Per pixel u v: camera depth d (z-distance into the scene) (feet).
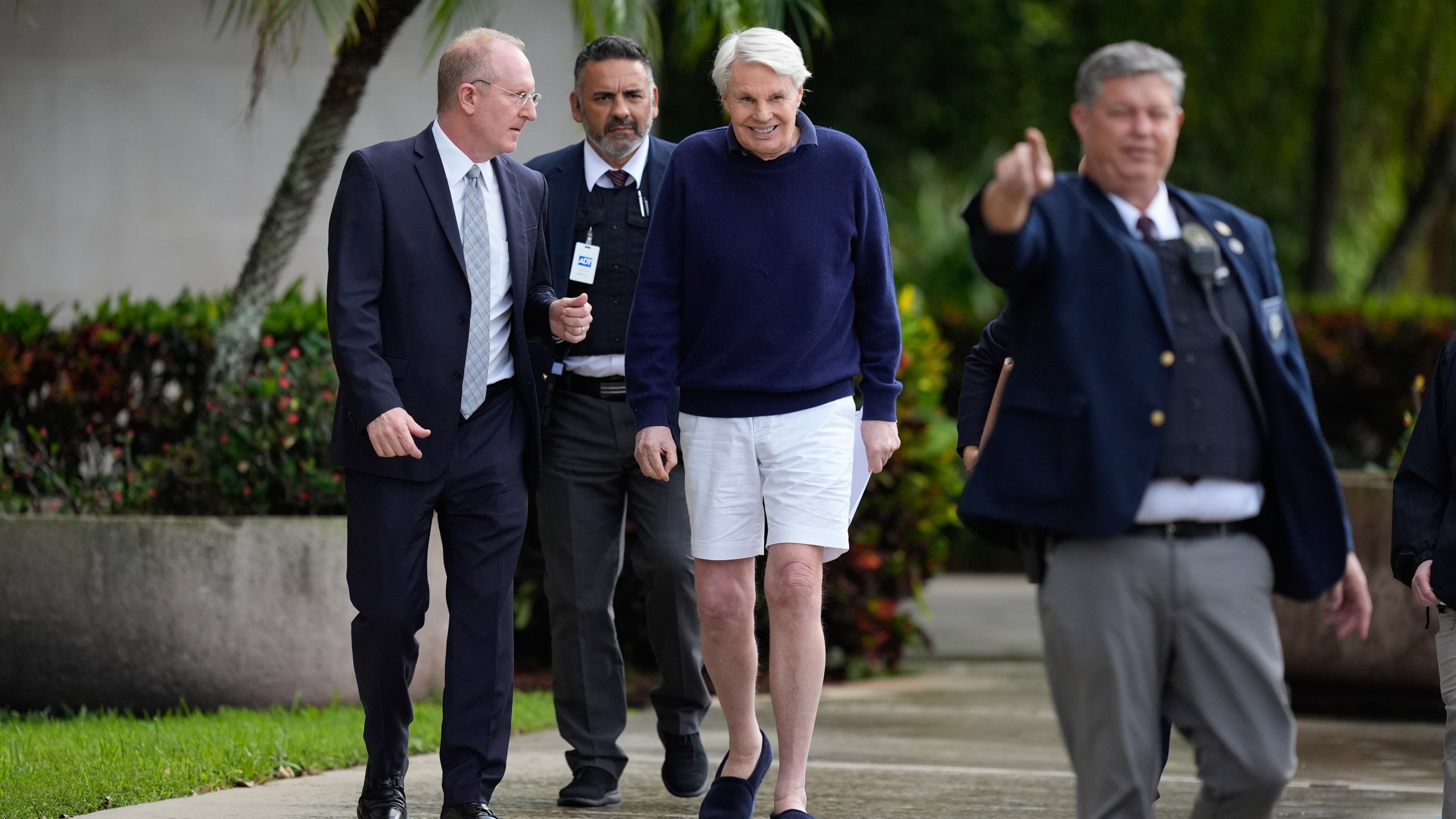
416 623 43.47
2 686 65.36
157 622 64.44
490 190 44.80
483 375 43.86
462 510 43.93
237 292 72.08
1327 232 162.71
